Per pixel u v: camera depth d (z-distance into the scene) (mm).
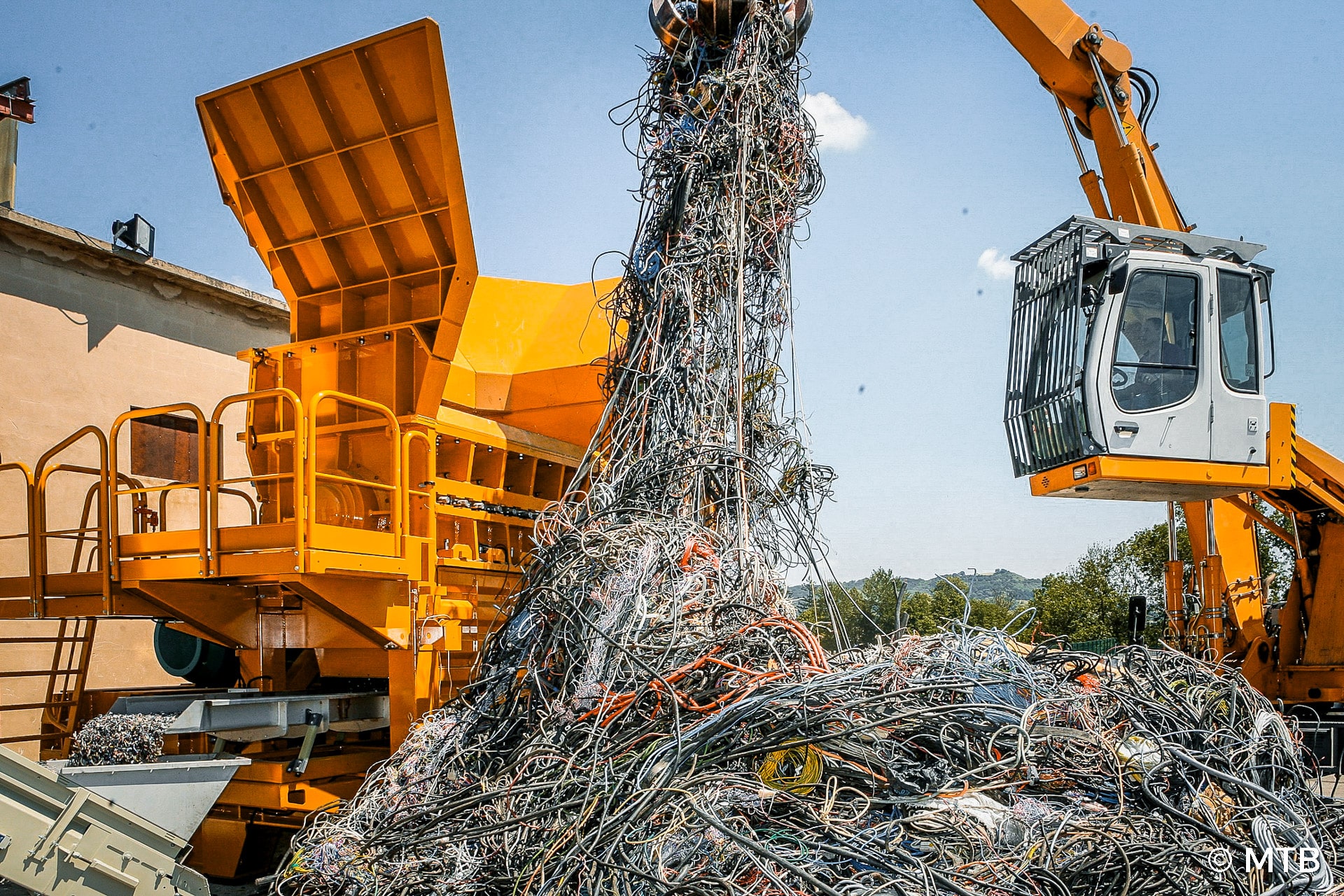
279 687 6711
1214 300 8023
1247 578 9781
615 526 6230
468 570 7207
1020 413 8477
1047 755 4785
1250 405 8062
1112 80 9750
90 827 4062
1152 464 7727
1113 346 7684
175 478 11477
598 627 5453
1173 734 4957
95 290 10695
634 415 7000
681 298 6980
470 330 8328
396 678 6332
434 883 4418
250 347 12523
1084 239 7871
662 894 3748
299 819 5910
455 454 7363
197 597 6387
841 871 4074
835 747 4805
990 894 3855
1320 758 8648
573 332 8531
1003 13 9672
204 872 6234
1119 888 4051
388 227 7406
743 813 4336
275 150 7496
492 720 5652
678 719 4672
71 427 10320
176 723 5199
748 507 6809
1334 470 8555
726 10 7523
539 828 4418
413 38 6758
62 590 6398
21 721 9492
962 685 4984
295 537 5430
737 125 7242
